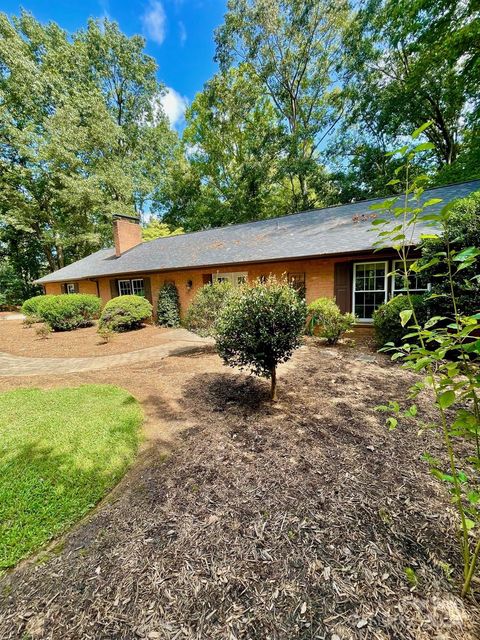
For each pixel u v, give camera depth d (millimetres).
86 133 17828
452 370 1267
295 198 19203
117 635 1365
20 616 1474
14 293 22500
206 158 23375
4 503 2248
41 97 17266
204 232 13984
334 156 18062
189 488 2344
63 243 19578
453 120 14961
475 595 1423
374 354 5930
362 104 15820
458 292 4793
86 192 17297
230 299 4242
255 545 1792
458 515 1909
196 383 4758
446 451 2631
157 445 3037
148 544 1850
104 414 3697
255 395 4117
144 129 23609
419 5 10156
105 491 2398
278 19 15844
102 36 20688
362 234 7684
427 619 1341
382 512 1969
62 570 1717
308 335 7816
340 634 1311
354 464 2500
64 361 7094
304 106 18750
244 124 20656
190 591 1545
